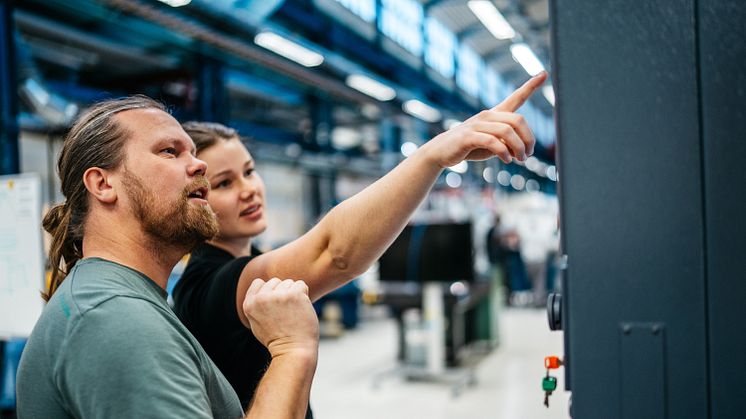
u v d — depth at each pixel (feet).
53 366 2.35
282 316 2.79
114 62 16.98
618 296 2.24
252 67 16.06
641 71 2.20
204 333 3.47
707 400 2.11
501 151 2.77
